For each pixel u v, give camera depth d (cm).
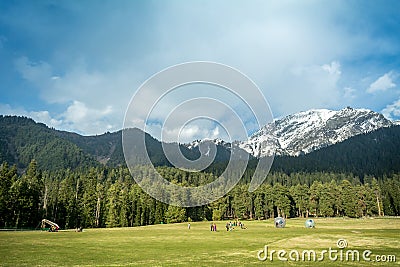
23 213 5988
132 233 3900
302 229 4388
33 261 1728
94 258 1858
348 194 8381
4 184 5869
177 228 4969
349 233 3419
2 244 2486
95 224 7081
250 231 4116
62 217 6706
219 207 7525
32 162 7300
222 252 2119
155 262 1730
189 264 1675
